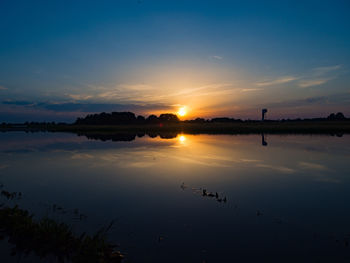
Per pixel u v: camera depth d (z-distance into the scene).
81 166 15.70
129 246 6.09
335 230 6.91
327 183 11.43
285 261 5.50
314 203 8.95
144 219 7.67
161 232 6.83
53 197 9.73
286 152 20.19
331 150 21.12
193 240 6.39
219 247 6.06
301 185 11.13
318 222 7.42
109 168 15.01
